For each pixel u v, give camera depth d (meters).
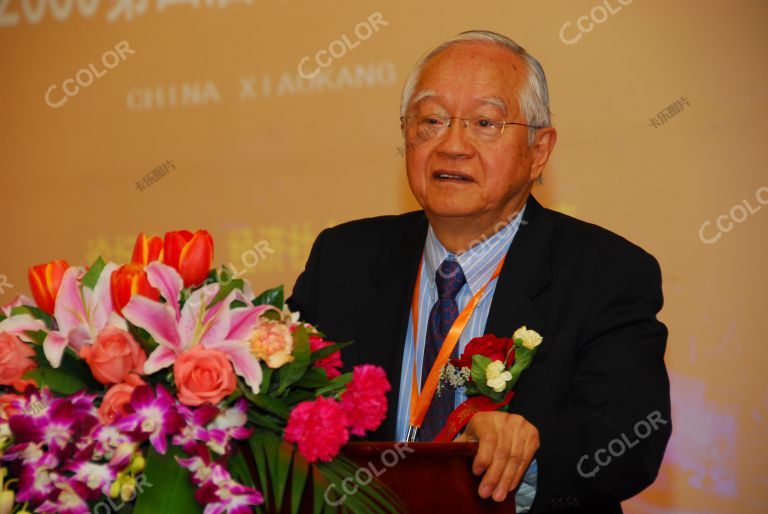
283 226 6.50
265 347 2.50
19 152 7.02
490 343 3.19
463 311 3.75
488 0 6.13
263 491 2.43
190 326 2.52
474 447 2.62
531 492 3.08
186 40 6.75
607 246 3.78
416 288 3.96
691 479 5.70
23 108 7.03
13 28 7.07
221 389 2.42
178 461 2.37
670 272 5.79
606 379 3.40
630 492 3.25
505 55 3.88
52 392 2.57
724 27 5.78
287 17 6.57
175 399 2.48
